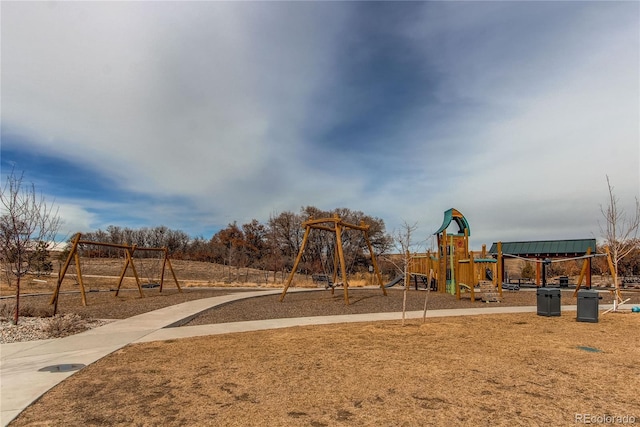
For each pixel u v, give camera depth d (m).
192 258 60.19
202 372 6.09
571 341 8.30
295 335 9.20
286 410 4.53
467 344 8.03
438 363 6.51
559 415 4.34
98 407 4.64
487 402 4.75
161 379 5.73
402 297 18.98
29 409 4.59
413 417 4.31
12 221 10.66
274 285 30.58
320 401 4.81
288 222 56.00
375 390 5.20
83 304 15.27
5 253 10.88
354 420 4.24
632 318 12.00
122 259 51.38
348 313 13.42
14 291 22.06
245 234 62.41
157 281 32.38
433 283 24.08
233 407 4.63
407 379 5.64
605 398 4.86
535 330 9.71
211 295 19.72
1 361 6.84
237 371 6.12
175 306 14.68
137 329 10.03
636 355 7.04
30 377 5.86
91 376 5.91
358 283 31.27
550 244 29.58
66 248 30.56
